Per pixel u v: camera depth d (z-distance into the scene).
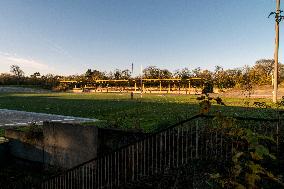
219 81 63.38
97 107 29.77
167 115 18.30
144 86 86.19
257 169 3.70
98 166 12.55
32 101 43.88
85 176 13.04
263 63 81.12
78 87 99.62
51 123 15.14
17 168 16.12
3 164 16.67
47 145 15.37
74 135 13.95
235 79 61.16
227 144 8.07
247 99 33.03
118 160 11.63
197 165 8.48
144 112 21.27
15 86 103.12
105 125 16.31
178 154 9.53
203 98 4.92
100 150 12.69
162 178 9.33
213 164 8.16
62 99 47.50
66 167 14.48
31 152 16.16
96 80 91.19
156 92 75.44
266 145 7.35
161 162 10.00
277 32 26.88
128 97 50.09
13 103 40.34
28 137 16.23
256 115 14.98
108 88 90.38
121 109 25.92
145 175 10.21
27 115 25.88
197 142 9.01
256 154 3.63
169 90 75.31
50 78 111.38
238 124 7.97
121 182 11.28
